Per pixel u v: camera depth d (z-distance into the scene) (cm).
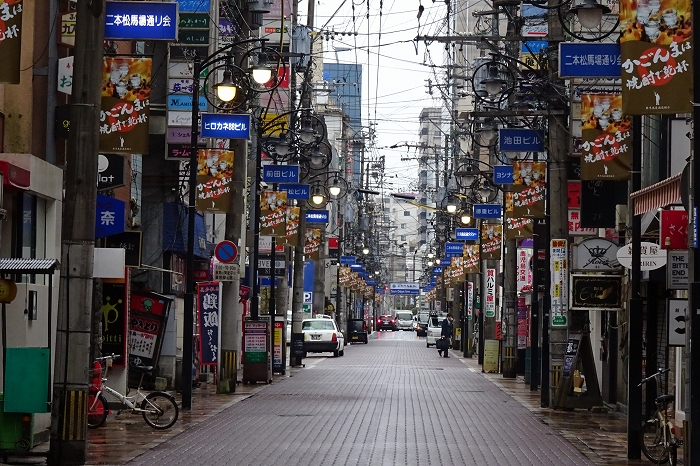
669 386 2552
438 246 10025
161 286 3569
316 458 1848
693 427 1423
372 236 12519
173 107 3191
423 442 2123
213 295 3253
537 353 3747
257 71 2816
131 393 2948
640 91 1493
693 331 1426
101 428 2306
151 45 3312
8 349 1753
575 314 3669
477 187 5003
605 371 3309
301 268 5203
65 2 2406
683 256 1708
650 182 2806
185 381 2809
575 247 2662
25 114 2212
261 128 3872
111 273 2297
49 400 1766
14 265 1716
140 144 1959
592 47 1902
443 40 2839
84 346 1775
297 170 3944
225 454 1892
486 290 5262
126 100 1966
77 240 1777
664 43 1493
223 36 3978
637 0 1502
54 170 2173
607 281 2634
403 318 15475
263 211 4050
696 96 1430
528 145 2942
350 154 11794
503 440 2197
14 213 2008
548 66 2930
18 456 1786
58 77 2350
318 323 6506
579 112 2858
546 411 2922
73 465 1753
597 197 2833
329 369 5000
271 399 3183
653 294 2731
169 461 1794
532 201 3139
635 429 1931
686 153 2406
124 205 2400
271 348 4162
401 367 5297
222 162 3041
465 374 4772
